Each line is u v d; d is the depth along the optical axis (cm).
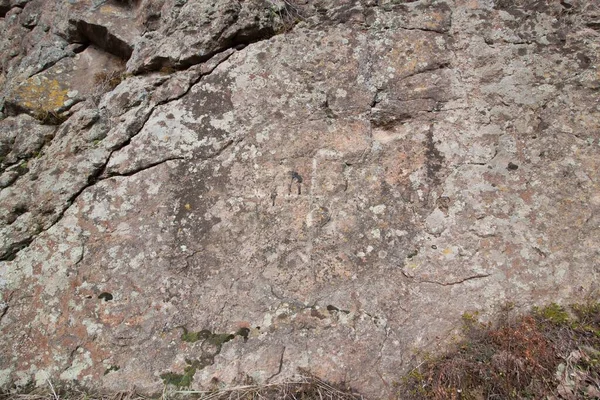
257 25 279
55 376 211
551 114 255
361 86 266
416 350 217
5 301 223
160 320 222
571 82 261
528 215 238
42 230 239
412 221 240
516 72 264
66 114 286
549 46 269
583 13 275
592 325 215
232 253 235
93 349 216
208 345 218
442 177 247
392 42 274
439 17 279
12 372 211
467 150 251
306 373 212
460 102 261
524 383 203
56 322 220
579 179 243
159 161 251
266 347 218
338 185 247
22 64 321
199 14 284
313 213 242
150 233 237
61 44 321
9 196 250
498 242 233
